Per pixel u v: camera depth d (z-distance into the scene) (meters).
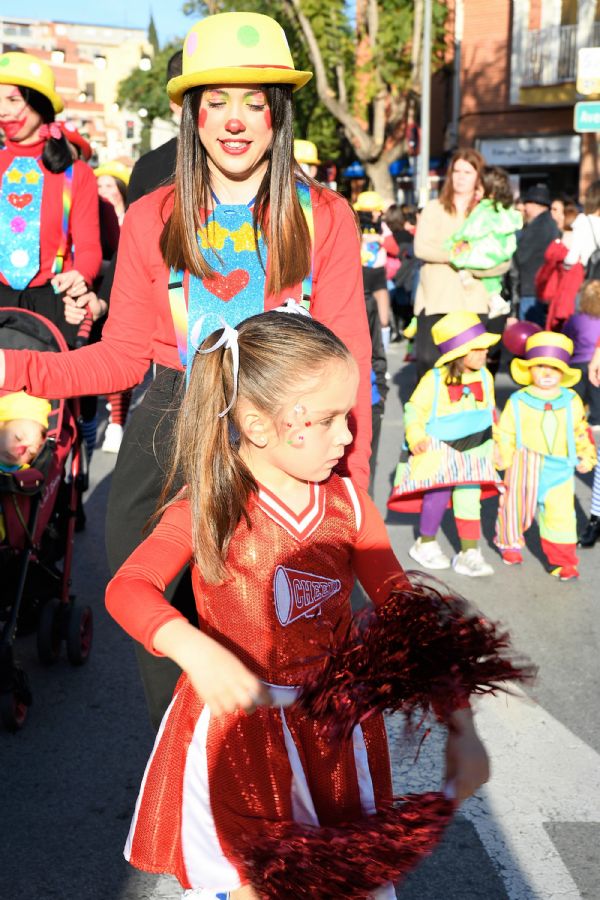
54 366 2.66
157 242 2.69
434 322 7.26
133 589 2.07
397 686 1.92
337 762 2.12
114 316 2.78
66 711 4.20
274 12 27.23
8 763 3.77
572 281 10.68
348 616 2.24
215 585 2.22
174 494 2.77
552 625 5.03
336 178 35.22
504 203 7.08
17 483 3.98
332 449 2.20
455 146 27.59
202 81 2.51
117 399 8.71
